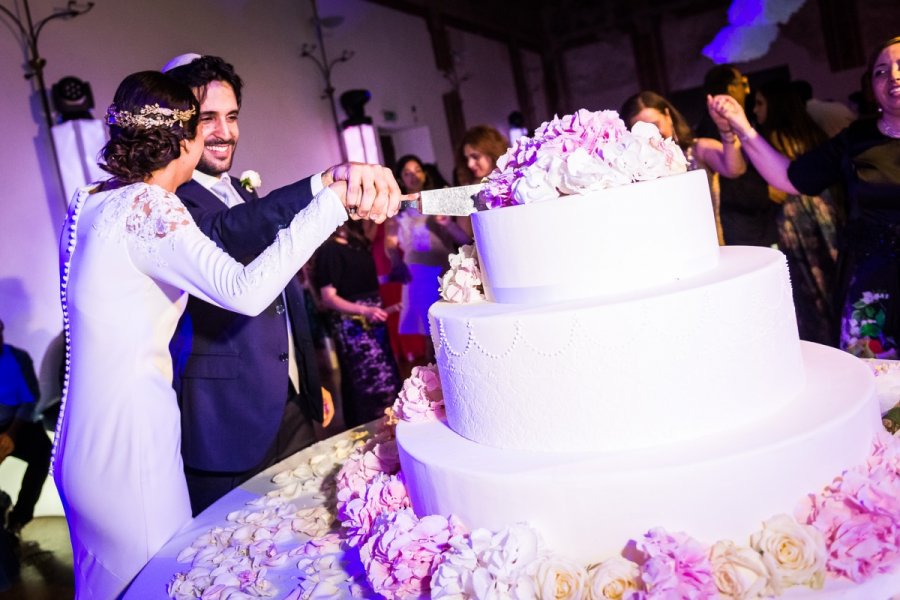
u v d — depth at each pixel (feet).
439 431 5.47
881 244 9.36
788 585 4.02
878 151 9.22
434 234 16.43
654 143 5.06
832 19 36.70
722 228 13.30
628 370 4.37
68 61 17.71
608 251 4.63
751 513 4.16
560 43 44.16
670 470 4.08
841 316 9.93
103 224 6.05
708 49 40.27
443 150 33.78
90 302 6.13
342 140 26.94
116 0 19.17
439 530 4.65
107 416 6.23
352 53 26.66
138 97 6.22
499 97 39.55
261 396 7.50
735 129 10.56
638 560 4.17
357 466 6.13
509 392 4.68
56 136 16.65
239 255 6.54
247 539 6.03
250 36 23.76
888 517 4.05
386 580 4.68
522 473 4.36
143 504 6.32
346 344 15.98
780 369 4.69
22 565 13.61
